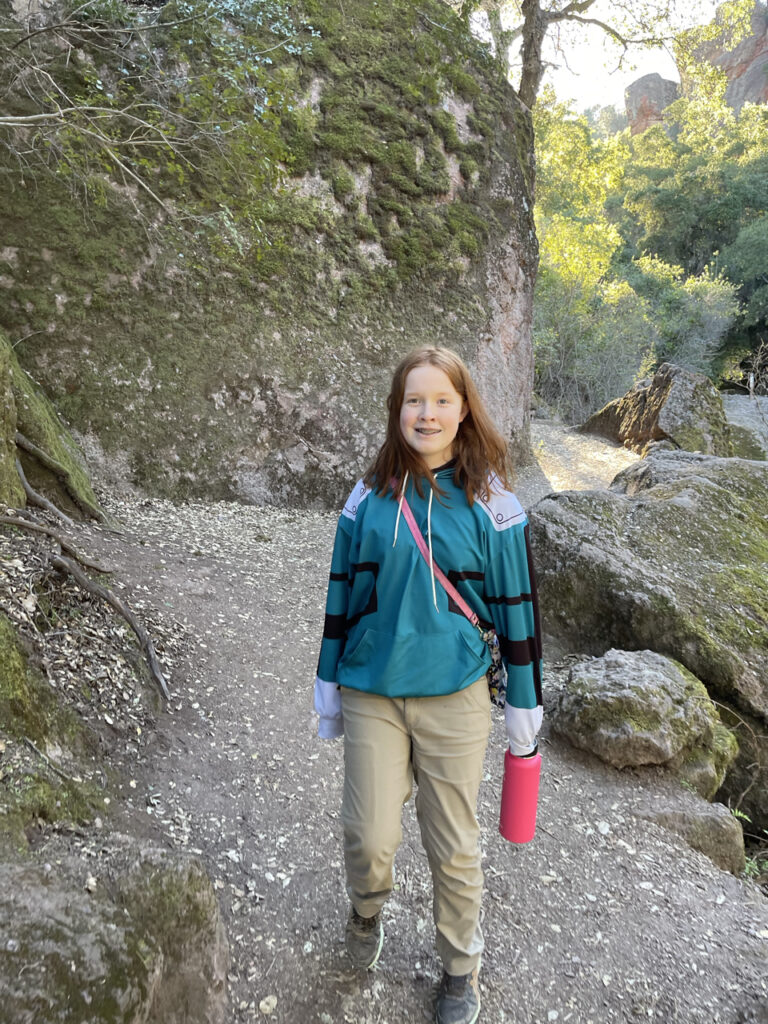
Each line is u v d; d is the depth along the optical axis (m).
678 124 56.47
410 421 1.83
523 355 11.10
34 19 6.80
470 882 1.93
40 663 2.98
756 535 5.70
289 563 6.21
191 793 2.92
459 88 10.16
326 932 2.35
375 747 1.87
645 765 3.69
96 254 7.05
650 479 6.80
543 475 11.20
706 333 31.92
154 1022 1.65
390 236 9.26
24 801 2.14
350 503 1.97
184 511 7.07
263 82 5.84
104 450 6.99
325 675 1.99
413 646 1.81
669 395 12.12
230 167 6.69
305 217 8.49
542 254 22.33
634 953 2.48
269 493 7.93
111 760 2.91
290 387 8.10
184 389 7.48
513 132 10.80
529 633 1.87
